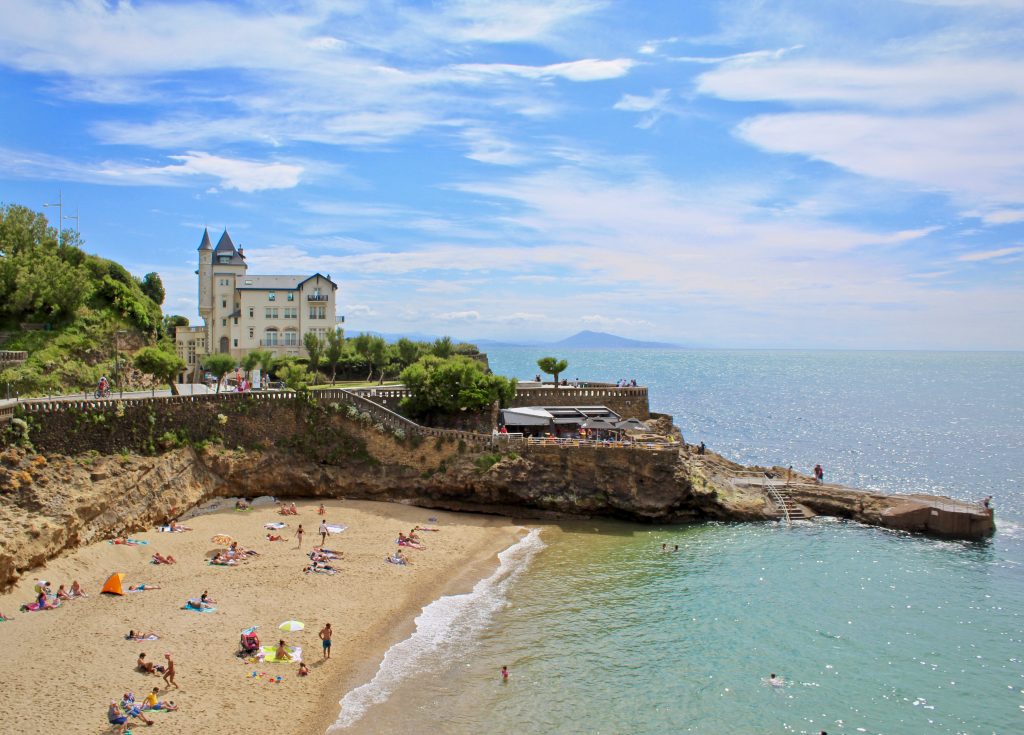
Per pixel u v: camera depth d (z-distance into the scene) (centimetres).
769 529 7662
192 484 7244
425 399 8700
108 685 4022
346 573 5922
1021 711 4178
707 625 5225
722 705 4175
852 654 4825
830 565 6531
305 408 8119
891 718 4088
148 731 3634
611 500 7781
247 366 10919
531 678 4425
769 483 8594
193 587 5438
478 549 6738
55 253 10850
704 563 6519
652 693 4284
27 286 9519
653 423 9844
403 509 7762
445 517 7669
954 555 6881
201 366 12256
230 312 13025
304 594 5456
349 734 3781
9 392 8344
